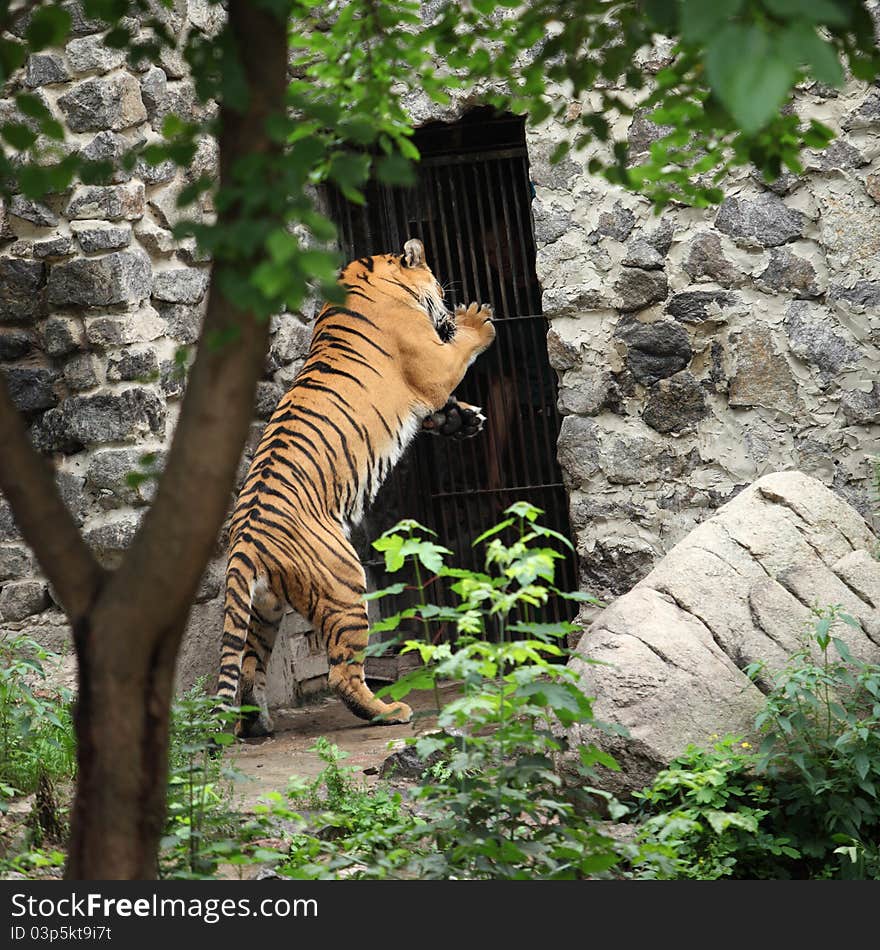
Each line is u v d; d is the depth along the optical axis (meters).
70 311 13.72
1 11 4.82
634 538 15.41
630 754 9.77
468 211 16.80
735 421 15.17
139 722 5.05
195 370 4.92
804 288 14.98
